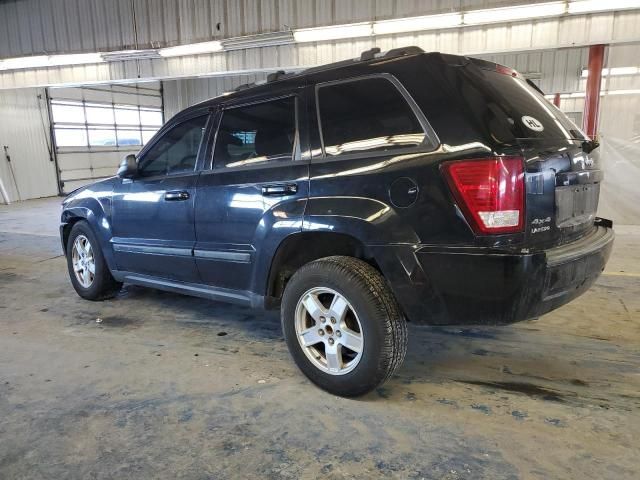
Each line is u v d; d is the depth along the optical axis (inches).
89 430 88.8
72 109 620.4
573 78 548.4
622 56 475.5
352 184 93.4
